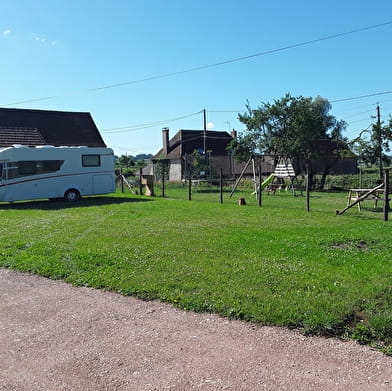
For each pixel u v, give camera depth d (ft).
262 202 62.59
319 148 108.47
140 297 17.40
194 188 104.17
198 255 24.02
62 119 107.24
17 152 60.64
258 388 10.59
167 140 154.81
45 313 16.12
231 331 13.96
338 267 21.09
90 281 19.54
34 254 25.12
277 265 21.47
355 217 42.01
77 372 11.64
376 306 15.33
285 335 13.51
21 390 10.86
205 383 10.89
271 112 106.22
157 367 11.78
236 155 114.83
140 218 41.60
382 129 93.97
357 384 10.64
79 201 65.46
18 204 61.98
